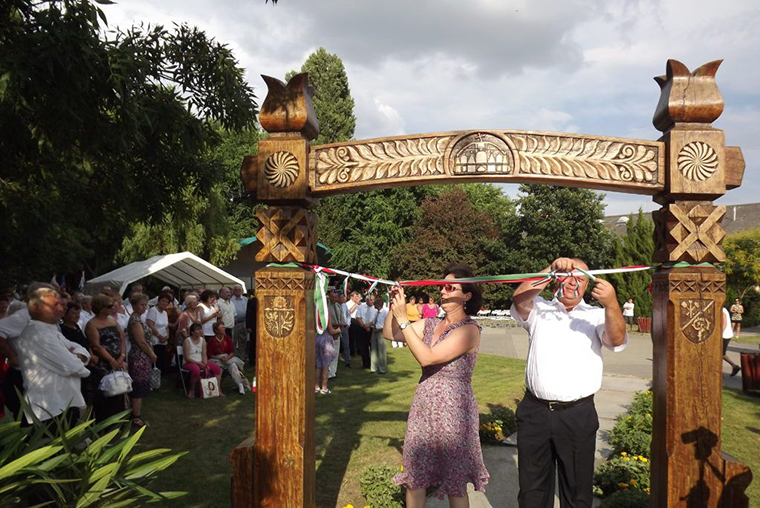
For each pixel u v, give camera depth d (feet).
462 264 10.73
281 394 9.58
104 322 18.90
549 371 9.96
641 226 80.84
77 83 14.06
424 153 9.50
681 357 8.93
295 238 9.72
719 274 8.90
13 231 23.98
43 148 18.16
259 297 9.69
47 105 14.80
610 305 9.36
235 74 22.54
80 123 15.33
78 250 65.77
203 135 22.53
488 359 43.75
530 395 10.32
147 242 76.64
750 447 19.10
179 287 54.80
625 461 14.80
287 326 9.60
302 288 9.57
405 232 107.76
